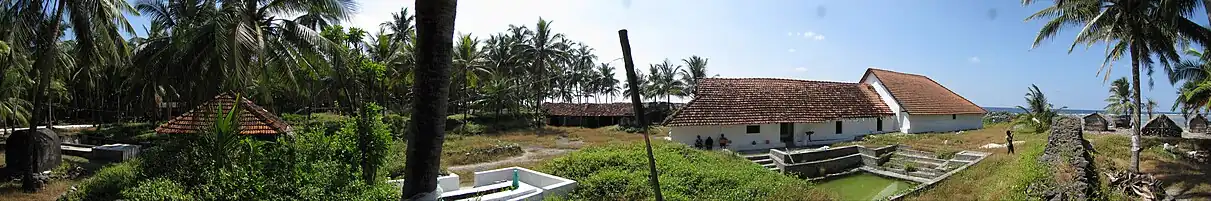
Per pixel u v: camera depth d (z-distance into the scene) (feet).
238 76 40.75
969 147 65.05
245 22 43.65
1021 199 34.09
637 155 44.86
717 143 69.51
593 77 223.51
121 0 50.16
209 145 26.20
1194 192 40.19
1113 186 37.81
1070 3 47.62
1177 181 43.60
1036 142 59.77
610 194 34.37
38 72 45.06
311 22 75.31
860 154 63.98
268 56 51.88
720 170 40.86
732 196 33.94
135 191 24.13
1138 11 45.65
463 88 126.11
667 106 170.30
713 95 74.79
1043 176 38.37
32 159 42.34
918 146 65.98
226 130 26.35
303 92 85.46
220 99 47.24
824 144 76.38
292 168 26.86
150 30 77.20
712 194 34.53
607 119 164.25
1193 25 46.32
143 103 88.84
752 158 61.05
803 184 40.63
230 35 41.24
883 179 57.06
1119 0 45.96
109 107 129.18
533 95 164.76
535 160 64.85
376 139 32.19
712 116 69.82
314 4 51.70
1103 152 55.42
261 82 60.49
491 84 134.51
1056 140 46.11
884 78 95.96
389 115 102.17
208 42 43.32
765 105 75.87
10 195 40.42
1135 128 46.73
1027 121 103.91
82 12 44.09
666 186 34.78
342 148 30.60
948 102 101.04
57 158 48.70
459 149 67.72
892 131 90.53
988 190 38.52
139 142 77.25
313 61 54.75
